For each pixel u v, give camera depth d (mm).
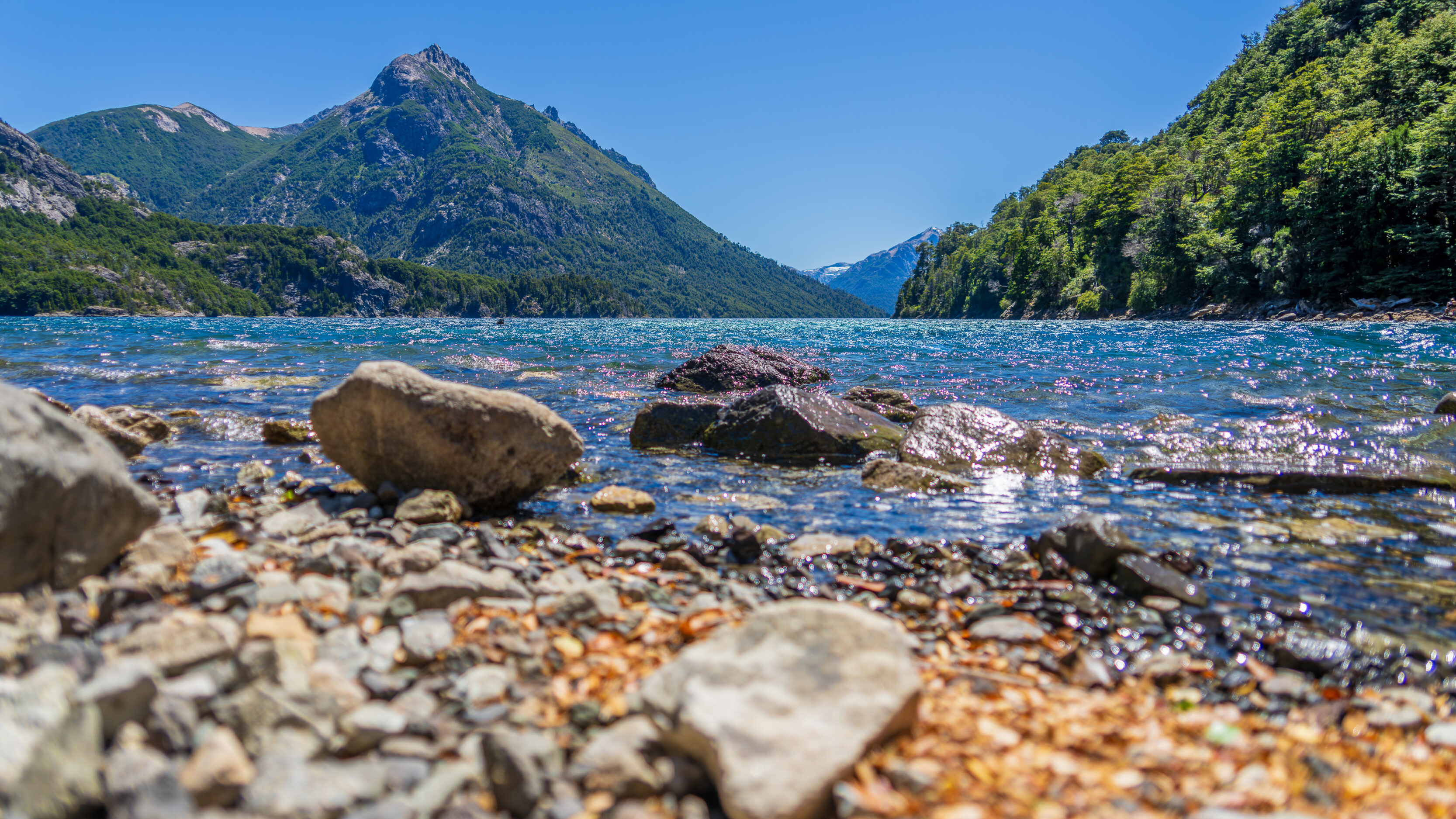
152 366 19422
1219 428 10492
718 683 2697
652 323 106438
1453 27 68562
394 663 3408
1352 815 2422
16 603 3441
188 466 8602
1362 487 7543
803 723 2547
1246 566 5344
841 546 5738
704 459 9766
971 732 2889
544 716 2979
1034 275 113562
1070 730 2971
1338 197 58438
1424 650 3963
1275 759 2793
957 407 9656
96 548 4188
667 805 2404
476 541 5613
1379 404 12281
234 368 19156
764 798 2283
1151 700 3357
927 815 2336
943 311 156750
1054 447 8820
